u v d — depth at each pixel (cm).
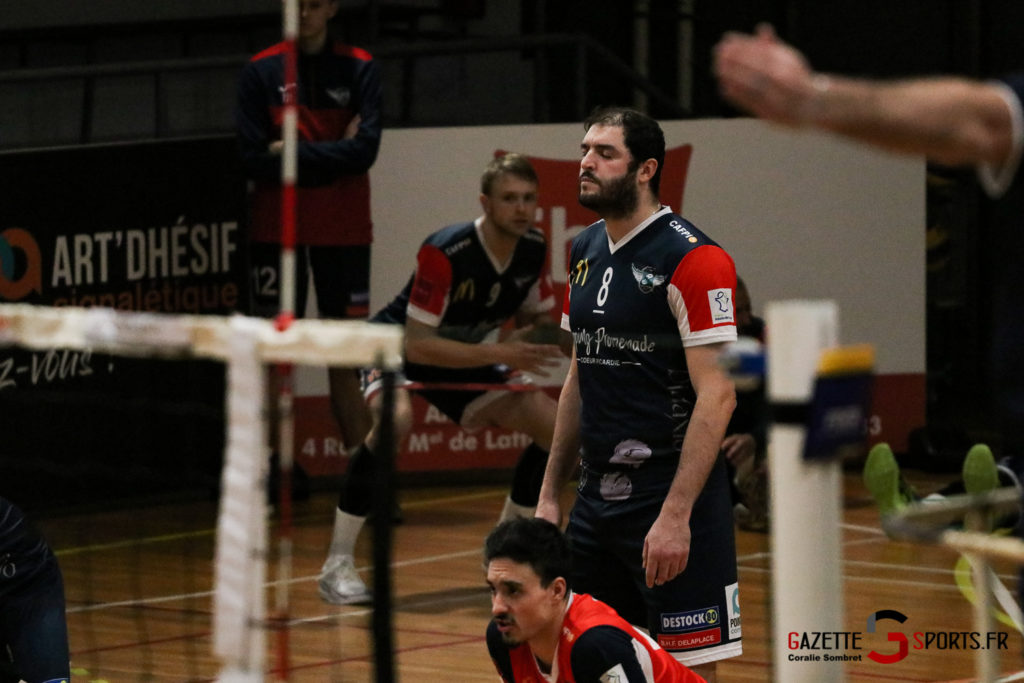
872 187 2503
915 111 497
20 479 2017
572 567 1069
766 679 1395
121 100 2844
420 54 2464
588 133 1089
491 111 3170
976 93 507
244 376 717
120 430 2097
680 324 1065
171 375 2133
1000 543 557
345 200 2195
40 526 2041
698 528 1084
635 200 1080
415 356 1406
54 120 2766
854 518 2136
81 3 2864
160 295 2170
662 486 1090
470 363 1366
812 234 2494
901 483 1195
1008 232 614
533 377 1600
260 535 710
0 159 1980
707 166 2461
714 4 3191
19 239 2005
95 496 2105
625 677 964
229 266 2247
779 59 507
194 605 1675
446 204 2366
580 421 1149
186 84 2925
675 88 3198
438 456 2345
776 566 602
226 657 709
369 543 1958
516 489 1716
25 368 1991
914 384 2528
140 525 2062
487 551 984
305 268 2216
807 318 584
